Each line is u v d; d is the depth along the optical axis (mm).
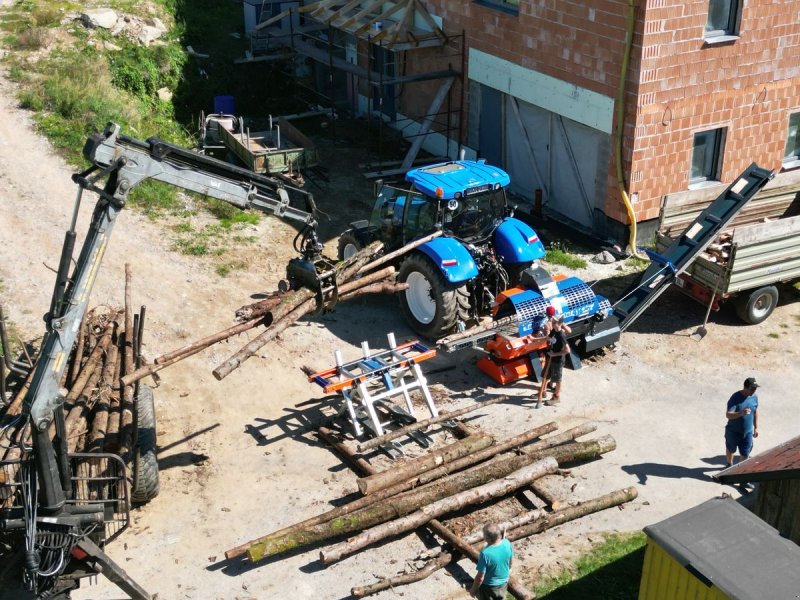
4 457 9148
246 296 15156
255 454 11406
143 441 10266
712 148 17531
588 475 10977
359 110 24344
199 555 9695
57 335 7977
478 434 11312
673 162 16891
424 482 10555
